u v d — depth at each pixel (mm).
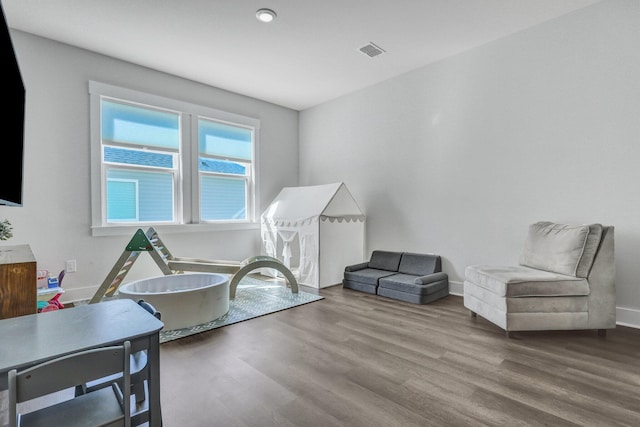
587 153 2822
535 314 2395
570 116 2904
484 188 3453
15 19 2885
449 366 1982
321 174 5211
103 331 1163
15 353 993
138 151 3871
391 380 1821
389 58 3707
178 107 4117
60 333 1145
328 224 4090
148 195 3959
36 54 3152
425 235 3957
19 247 2373
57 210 3273
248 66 3871
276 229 4590
